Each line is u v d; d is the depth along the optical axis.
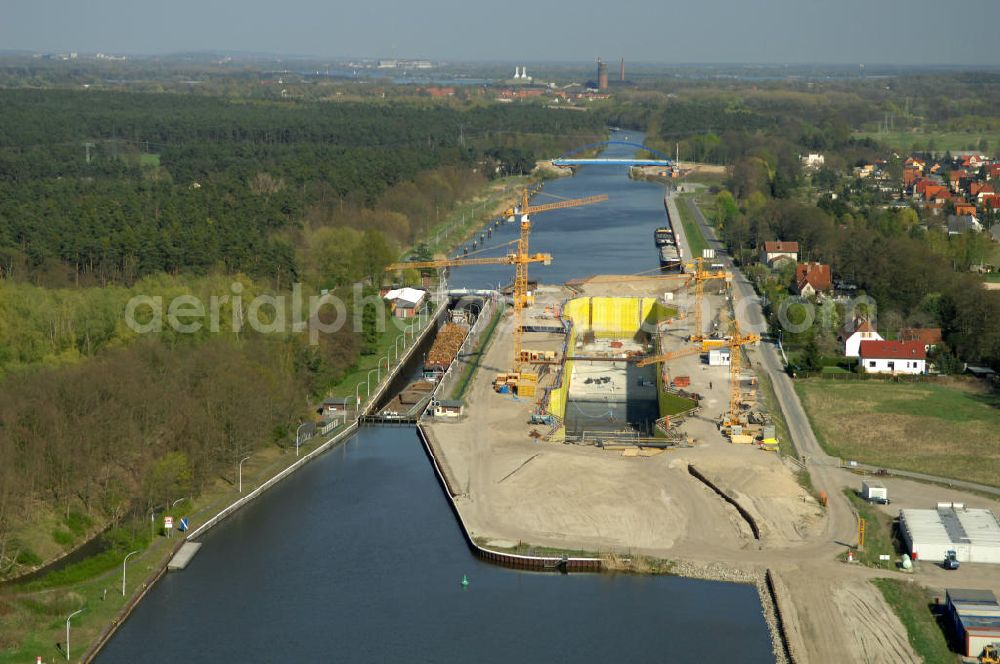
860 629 188.00
